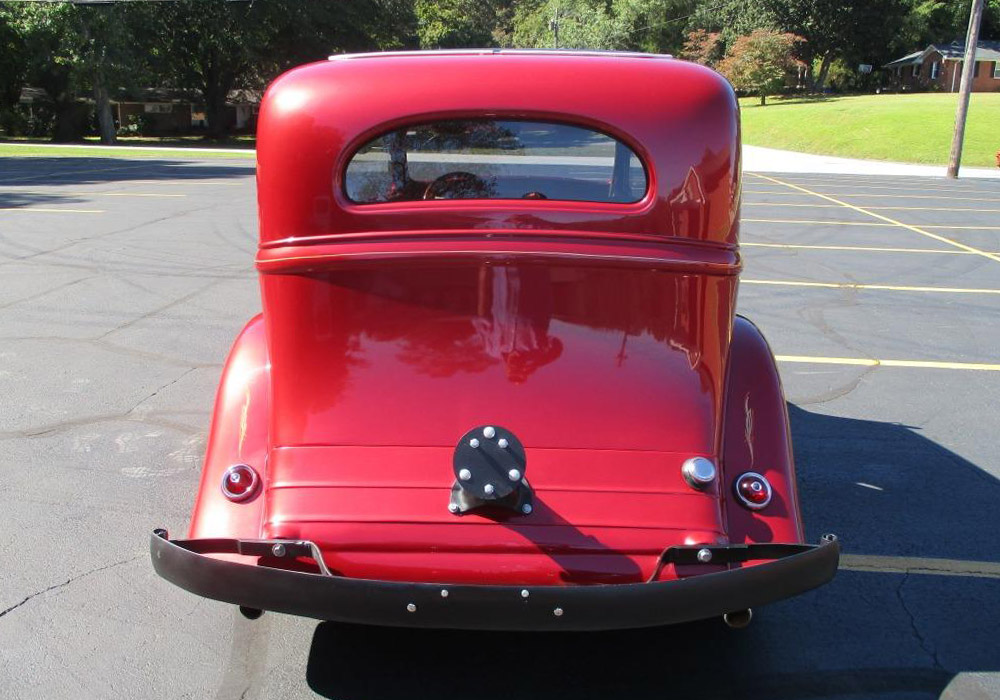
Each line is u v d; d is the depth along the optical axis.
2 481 4.39
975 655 3.12
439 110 2.65
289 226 2.68
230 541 2.49
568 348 2.65
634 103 2.66
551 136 2.71
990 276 10.38
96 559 3.66
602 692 2.87
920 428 5.41
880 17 68.31
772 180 24.45
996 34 76.69
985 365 6.76
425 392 2.66
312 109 2.64
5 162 26.14
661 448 2.67
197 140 46.44
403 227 2.65
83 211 14.34
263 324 3.24
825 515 4.23
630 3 72.38
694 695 2.86
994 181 25.75
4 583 3.46
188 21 42.06
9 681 2.87
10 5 38.06
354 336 2.67
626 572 2.52
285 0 42.22
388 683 2.90
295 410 2.70
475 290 2.64
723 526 2.63
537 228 2.65
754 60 58.62
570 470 2.62
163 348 6.71
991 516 4.24
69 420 5.22
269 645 3.10
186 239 11.67
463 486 2.48
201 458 4.71
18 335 7.00
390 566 2.54
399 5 47.44
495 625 2.43
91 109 46.12
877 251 12.06
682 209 2.68
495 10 102.81
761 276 10.16
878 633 3.25
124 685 2.87
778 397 2.98
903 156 34.28
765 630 3.25
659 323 2.67
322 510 2.57
